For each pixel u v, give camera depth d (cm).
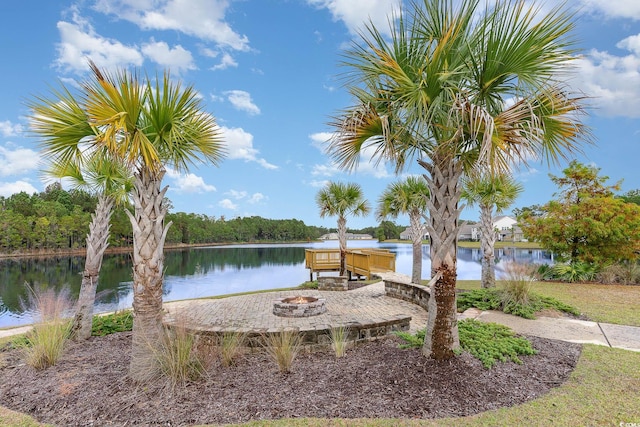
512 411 275
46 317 463
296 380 343
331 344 444
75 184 561
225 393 317
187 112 392
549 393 307
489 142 286
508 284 704
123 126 323
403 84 330
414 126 357
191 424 269
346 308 781
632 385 323
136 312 356
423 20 358
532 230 1163
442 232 364
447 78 327
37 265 2598
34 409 306
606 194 1134
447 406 284
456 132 328
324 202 1379
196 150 444
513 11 303
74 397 320
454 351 362
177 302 897
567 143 383
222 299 948
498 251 3062
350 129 402
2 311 1029
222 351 393
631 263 1059
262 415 278
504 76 338
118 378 357
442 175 369
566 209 1107
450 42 317
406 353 389
